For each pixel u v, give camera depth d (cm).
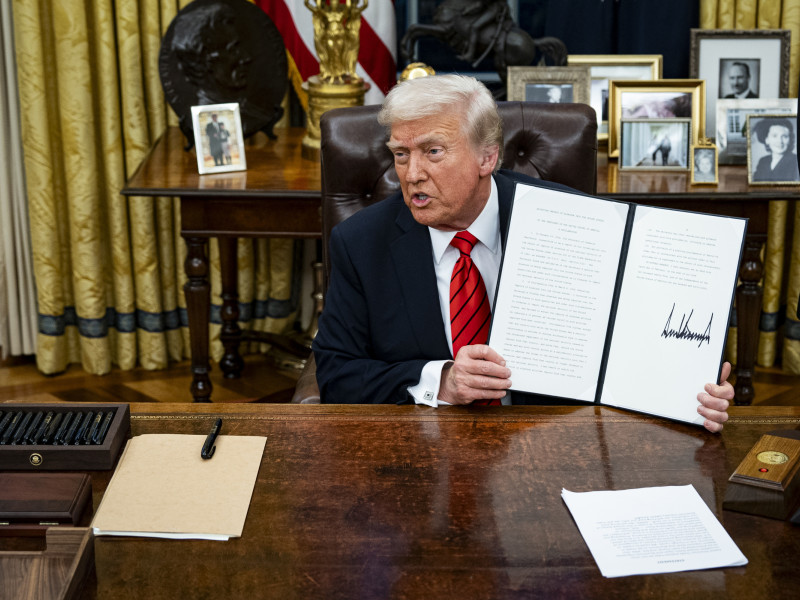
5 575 111
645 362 152
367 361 172
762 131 279
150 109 340
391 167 213
